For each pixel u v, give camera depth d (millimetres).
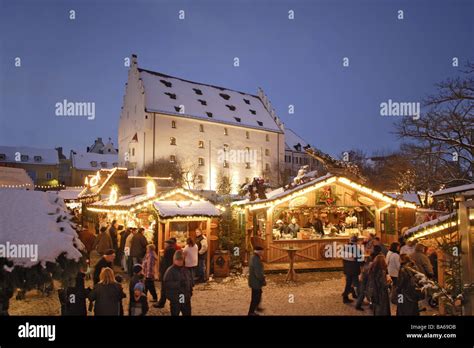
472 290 7777
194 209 14203
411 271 7926
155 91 63812
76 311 7410
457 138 18781
